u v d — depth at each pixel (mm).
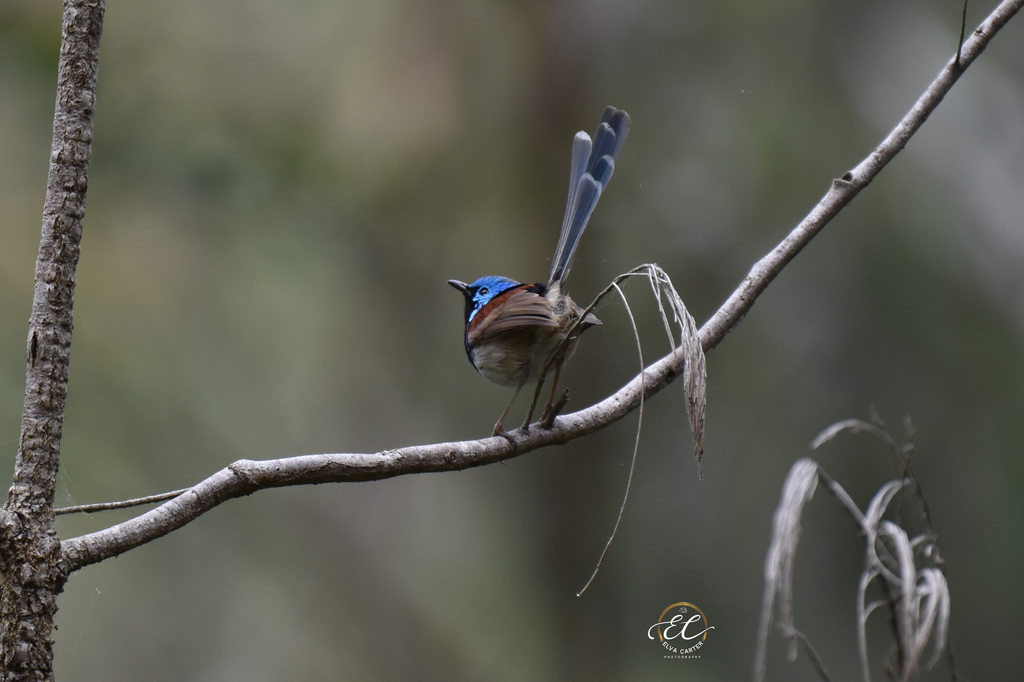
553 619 12297
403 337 12547
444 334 12469
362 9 11039
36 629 3234
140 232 11117
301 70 11039
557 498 12391
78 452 10586
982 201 11461
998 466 11398
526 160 11570
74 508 3461
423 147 11156
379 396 12859
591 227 11562
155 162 10688
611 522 12133
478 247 12008
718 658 11602
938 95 5633
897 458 5777
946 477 11602
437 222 11758
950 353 11484
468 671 12914
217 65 10828
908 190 11430
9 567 3238
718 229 11508
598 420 5059
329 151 11125
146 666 11867
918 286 11453
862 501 11617
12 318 10109
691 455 12125
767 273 5406
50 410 3369
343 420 12852
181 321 11477
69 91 3418
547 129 11562
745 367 11898
